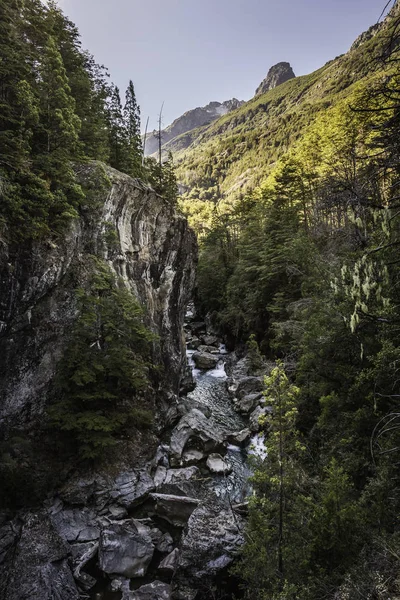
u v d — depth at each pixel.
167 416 28.47
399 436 11.48
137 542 15.80
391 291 9.29
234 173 198.62
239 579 13.74
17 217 18.27
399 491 10.38
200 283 65.50
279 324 29.23
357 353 16.50
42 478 18.44
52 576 13.66
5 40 21.00
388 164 5.43
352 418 14.69
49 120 22.95
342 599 7.78
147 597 13.62
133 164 43.81
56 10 32.22
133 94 51.91
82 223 25.25
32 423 20.00
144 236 33.56
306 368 19.92
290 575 9.84
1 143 18.47
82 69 35.19
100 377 22.09
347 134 34.66
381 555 7.96
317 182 41.12
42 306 20.77
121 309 24.38
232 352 48.62
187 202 156.75
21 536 15.23
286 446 11.66
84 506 18.42
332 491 10.23
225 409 32.09
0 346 18.55
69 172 22.34
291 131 175.88
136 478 20.42
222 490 20.77
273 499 11.60
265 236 43.56
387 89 5.46
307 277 29.80
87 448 19.33
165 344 32.72
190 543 14.58
